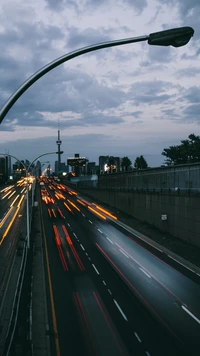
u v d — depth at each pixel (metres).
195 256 40.84
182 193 50.94
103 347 19.66
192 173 49.91
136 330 21.97
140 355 18.77
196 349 19.41
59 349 19.44
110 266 38.25
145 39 8.53
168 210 55.38
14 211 94.50
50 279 33.56
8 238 56.88
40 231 62.78
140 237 56.03
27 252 37.28
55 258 42.31
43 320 23.47
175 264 38.84
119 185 97.75
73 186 190.62
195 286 31.16
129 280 33.00
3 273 35.41
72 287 30.94
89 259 41.62
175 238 51.38
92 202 115.94
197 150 94.06
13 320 18.03
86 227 67.12
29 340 17.11
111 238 55.53
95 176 179.12
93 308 25.81
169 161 102.75
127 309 25.61
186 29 8.24
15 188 199.50
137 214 74.62
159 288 30.56
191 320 23.58
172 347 19.67
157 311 25.22
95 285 31.52
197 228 44.47
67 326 22.58
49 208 100.44
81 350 19.33
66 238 55.97
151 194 64.56
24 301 21.62
